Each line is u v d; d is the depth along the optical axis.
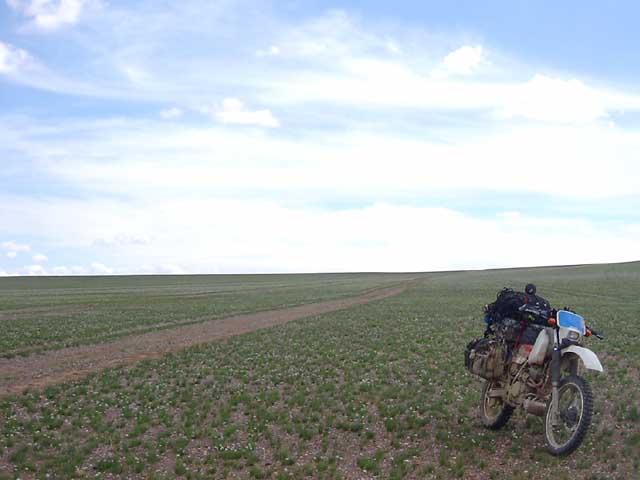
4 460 9.23
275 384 14.81
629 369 15.76
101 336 25.84
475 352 10.52
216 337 25.69
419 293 65.75
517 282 89.62
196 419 11.43
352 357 18.77
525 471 8.44
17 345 22.75
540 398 9.33
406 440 10.07
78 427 11.00
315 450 9.67
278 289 86.81
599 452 9.10
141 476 8.66
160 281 139.62
